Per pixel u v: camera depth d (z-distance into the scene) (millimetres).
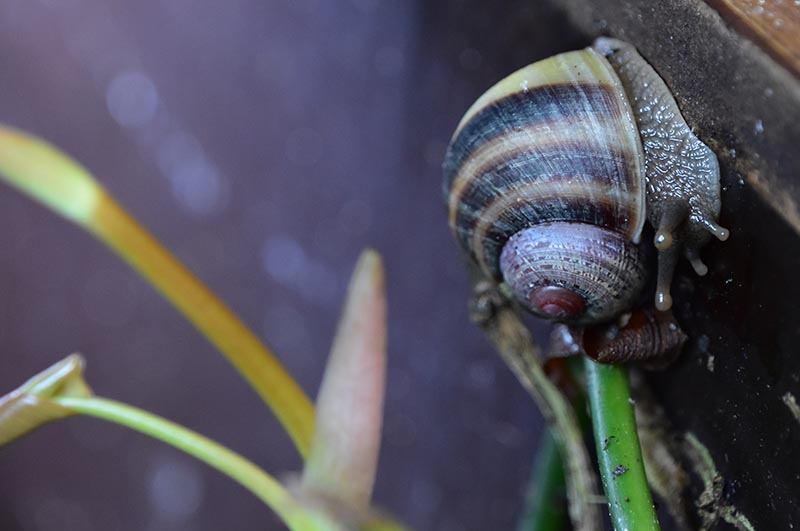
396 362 354
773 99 238
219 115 375
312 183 359
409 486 363
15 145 240
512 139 268
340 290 365
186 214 405
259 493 236
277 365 245
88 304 427
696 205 256
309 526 234
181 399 425
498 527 340
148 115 393
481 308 283
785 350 242
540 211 270
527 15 284
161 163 401
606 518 288
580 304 269
